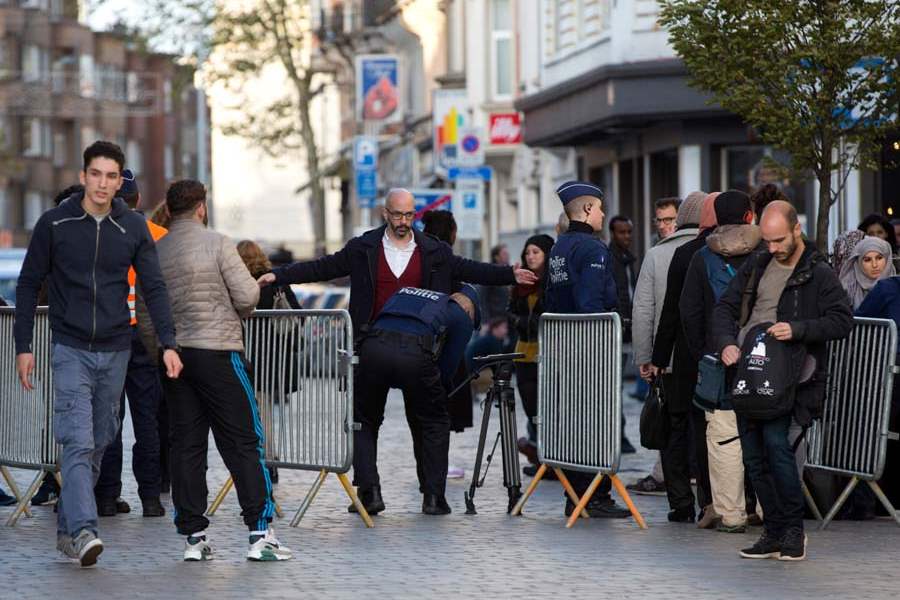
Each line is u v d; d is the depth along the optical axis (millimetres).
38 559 14023
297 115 72125
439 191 38000
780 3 20062
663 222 19266
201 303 13867
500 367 17047
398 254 16969
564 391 16328
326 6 74688
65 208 13648
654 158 39656
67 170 112062
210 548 13977
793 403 13758
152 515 16734
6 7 105812
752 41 20250
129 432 26531
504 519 16516
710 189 37125
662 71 36500
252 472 13898
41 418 16531
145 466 16719
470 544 14766
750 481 15234
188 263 13859
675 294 15812
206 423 14047
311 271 17078
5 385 17016
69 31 110625
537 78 47094
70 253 13555
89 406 13617
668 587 12531
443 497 16875
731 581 12797
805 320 13828
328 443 16016
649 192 39688
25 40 107688
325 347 16000
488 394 17094
